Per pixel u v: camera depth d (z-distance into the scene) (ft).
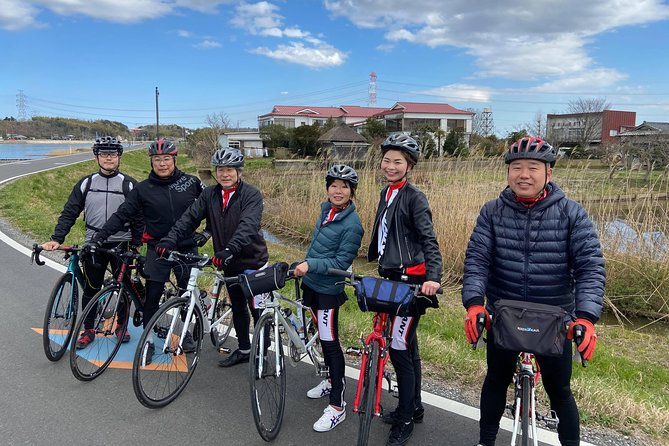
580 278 7.00
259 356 8.99
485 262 7.68
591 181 25.70
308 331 11.18
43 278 19.60
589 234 7.01
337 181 9.49
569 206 7.16
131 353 12.84
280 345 9.66
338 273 8.53
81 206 13.09
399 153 8.73
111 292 11.80
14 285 18.57
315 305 9.93
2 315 15.30
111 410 9.93
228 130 204.03
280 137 162.09
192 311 10.71
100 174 13.08
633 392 11.48
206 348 13.58
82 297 13.38
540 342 6.37
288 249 30.22
